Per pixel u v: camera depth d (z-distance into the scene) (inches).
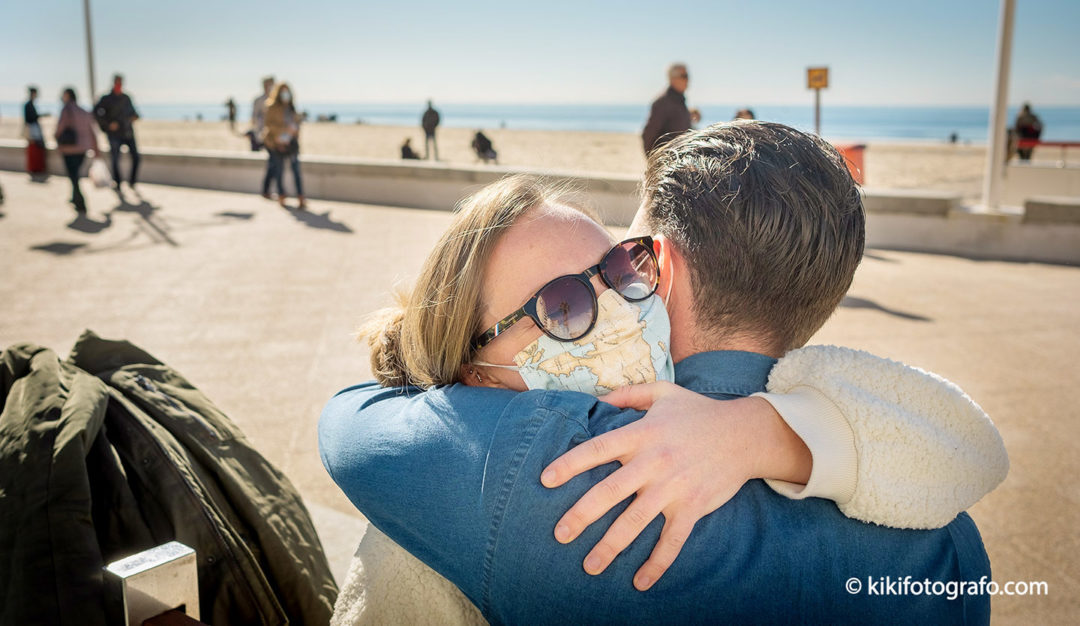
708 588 33.8
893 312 239.8
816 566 34.9
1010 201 447.2
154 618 37.4
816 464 34.7
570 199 45.1
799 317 41.7
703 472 33.9
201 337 205.3
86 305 233.3
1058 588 103.5
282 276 274.2
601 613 34.0
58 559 44.8
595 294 39.6
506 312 40.1
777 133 41.6
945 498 35.5
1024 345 205.9
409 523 38.2
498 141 1434.5
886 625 35.3
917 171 850.8
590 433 36.1
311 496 124.4
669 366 42.7
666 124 341.7
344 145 1236.5
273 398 164.9
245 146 1058.7
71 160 398.9
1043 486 130.0
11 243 319.3
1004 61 344.8
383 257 308.3
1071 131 5836.6
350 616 44.0
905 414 35.5
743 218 39.5
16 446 48.4
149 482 52.5
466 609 41.6
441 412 39.1
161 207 431.5
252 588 51.8
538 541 34.2
